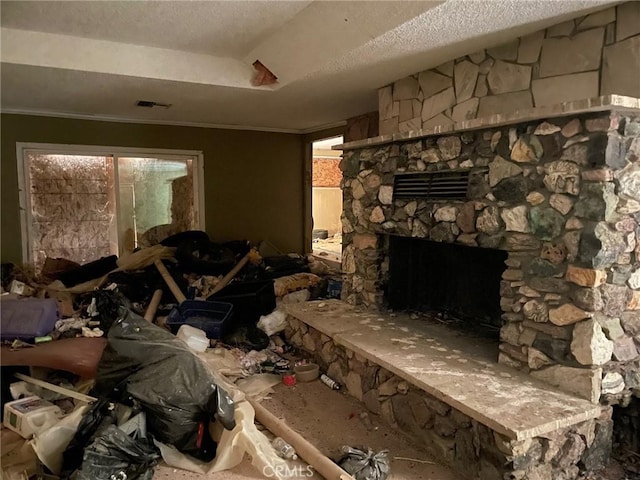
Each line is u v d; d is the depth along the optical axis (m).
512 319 2.44
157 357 2.44
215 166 5.77
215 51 3.36
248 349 3.68
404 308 3.66
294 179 6.31
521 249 2.36
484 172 2.52
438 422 2.32
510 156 2.36
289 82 3.52
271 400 2.97
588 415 2.03
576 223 2.10
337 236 8.59
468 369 2.46
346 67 3.12
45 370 2.91
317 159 8.50
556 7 2.15
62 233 5.13
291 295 4.50
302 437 2.48
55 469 2.16
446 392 2.19
